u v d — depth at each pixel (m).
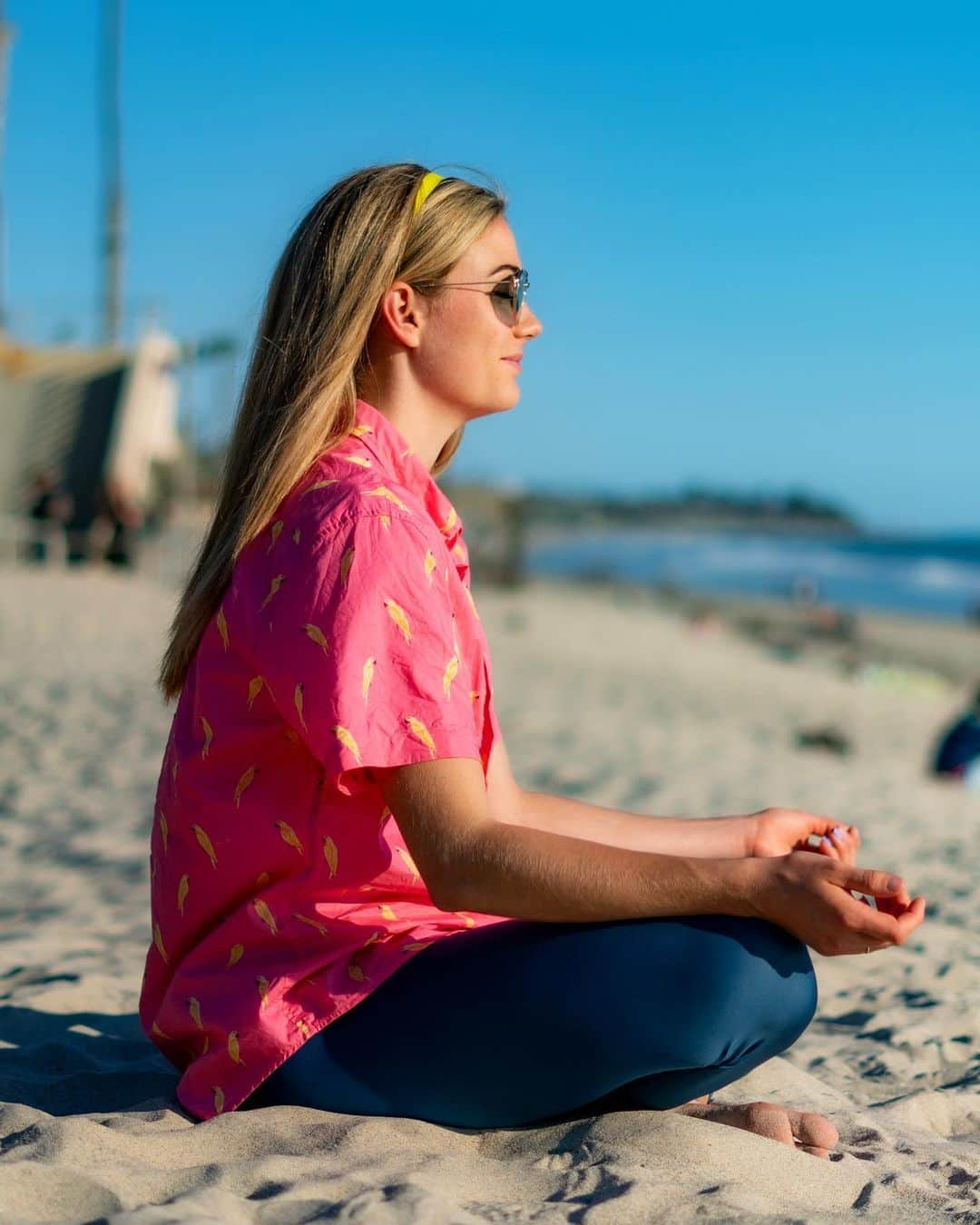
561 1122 2.02
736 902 1.79
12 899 4.34
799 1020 1.86
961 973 3.57
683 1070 1.91
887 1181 1.97
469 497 34.28
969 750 8.88
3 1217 1.62
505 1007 1.85
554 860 1.76
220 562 1.95
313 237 2.00
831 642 32.12
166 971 2.11
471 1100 1.94
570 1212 1.74
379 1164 1.82
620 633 26.95
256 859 1.94
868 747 13.16
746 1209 1.77
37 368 22.09
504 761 2.26
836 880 1.75
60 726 8.09
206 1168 1.80
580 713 11.83
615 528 137.62
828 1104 2.48
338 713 1.75
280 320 2.00
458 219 2.00
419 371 2.03
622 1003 1.81
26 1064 2.56
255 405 2.00
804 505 155.62
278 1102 2.00
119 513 20.61
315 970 1.94
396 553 1.81
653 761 8.67
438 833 1.76
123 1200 1.67
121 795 6.19
